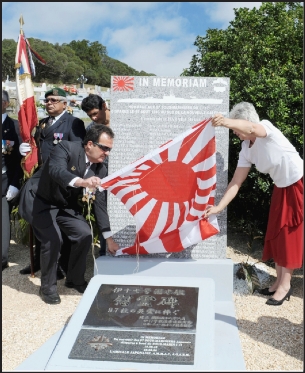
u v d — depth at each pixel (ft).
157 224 14.03
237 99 17.76
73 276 14.99
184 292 11.39
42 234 14.05
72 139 15.81
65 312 13.65
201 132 13.14
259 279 15.70
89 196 14.29
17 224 22.38
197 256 14.65
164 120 14.46
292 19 20.22
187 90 14.32
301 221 13.28
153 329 10.03
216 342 11.16
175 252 14.67
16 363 10.89
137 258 14.33
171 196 13.71
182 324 10.17
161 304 10.91
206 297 11.16
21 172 16.99
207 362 9.12
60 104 15.99
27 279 16.34
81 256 14.66
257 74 18.15
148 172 13.42
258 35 19.74
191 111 14.35
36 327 12.71
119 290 11.57
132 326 10.16
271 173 13.55
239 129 12.65
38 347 11.66
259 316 13.25
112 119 14.56
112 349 9.54
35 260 17.03
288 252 13.48
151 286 11.71
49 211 14.23
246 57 18.86
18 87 15.89
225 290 13.96
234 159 18.78
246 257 17.90
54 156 13.55
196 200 13.71
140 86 14.42
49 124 16.12
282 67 18.48
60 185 13.69
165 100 14.39
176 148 13.25
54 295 14.33
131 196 13.71
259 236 18.48
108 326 10.22
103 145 13.35
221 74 19.26
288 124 17.54
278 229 13.56
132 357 9.29
